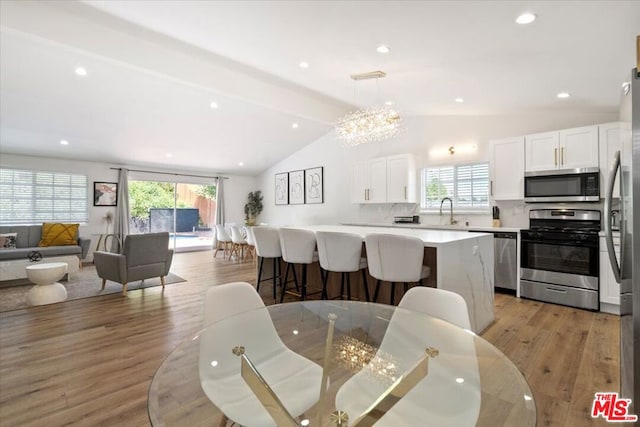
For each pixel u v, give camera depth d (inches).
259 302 75.1
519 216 177.0
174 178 321.4
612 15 76.2
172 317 132.2
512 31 89.9
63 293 156.2
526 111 171.6
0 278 178.9
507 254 161.6
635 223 56.8
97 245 268.8
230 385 57.5
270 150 305.6
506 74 122.3
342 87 171.6
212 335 64.8
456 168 206.5
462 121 203.5
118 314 135.7
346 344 80.8
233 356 64.5
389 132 176.7
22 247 219.8
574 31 85.6
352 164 253.4
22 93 169.3
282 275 167.2
